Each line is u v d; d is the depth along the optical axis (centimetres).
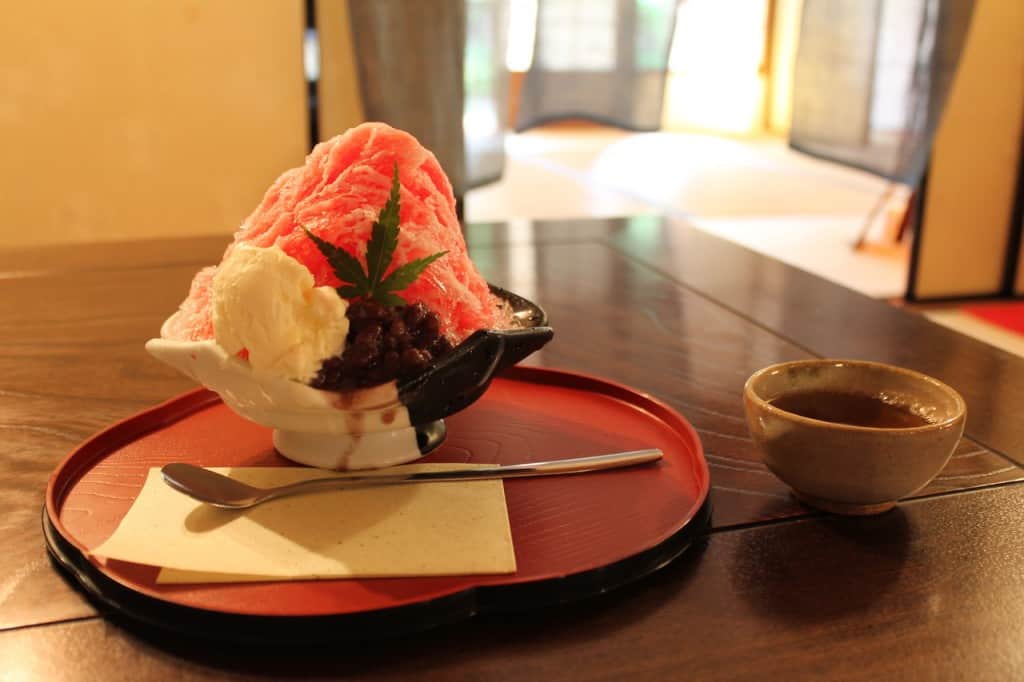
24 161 156
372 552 40
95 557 39
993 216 202
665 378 60
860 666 36
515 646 37
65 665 36
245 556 39
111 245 90
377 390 42
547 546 41
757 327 69
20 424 52
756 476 48
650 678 35
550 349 64
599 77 218
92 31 153
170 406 53
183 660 36
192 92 162
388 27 167
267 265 40
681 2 215
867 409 46
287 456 48
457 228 50
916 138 199
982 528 44
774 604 39
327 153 48
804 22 231
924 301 204
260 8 161
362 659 36
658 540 41
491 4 187
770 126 463
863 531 44
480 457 49
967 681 35
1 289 75
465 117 181
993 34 189
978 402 57
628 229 100
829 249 239
